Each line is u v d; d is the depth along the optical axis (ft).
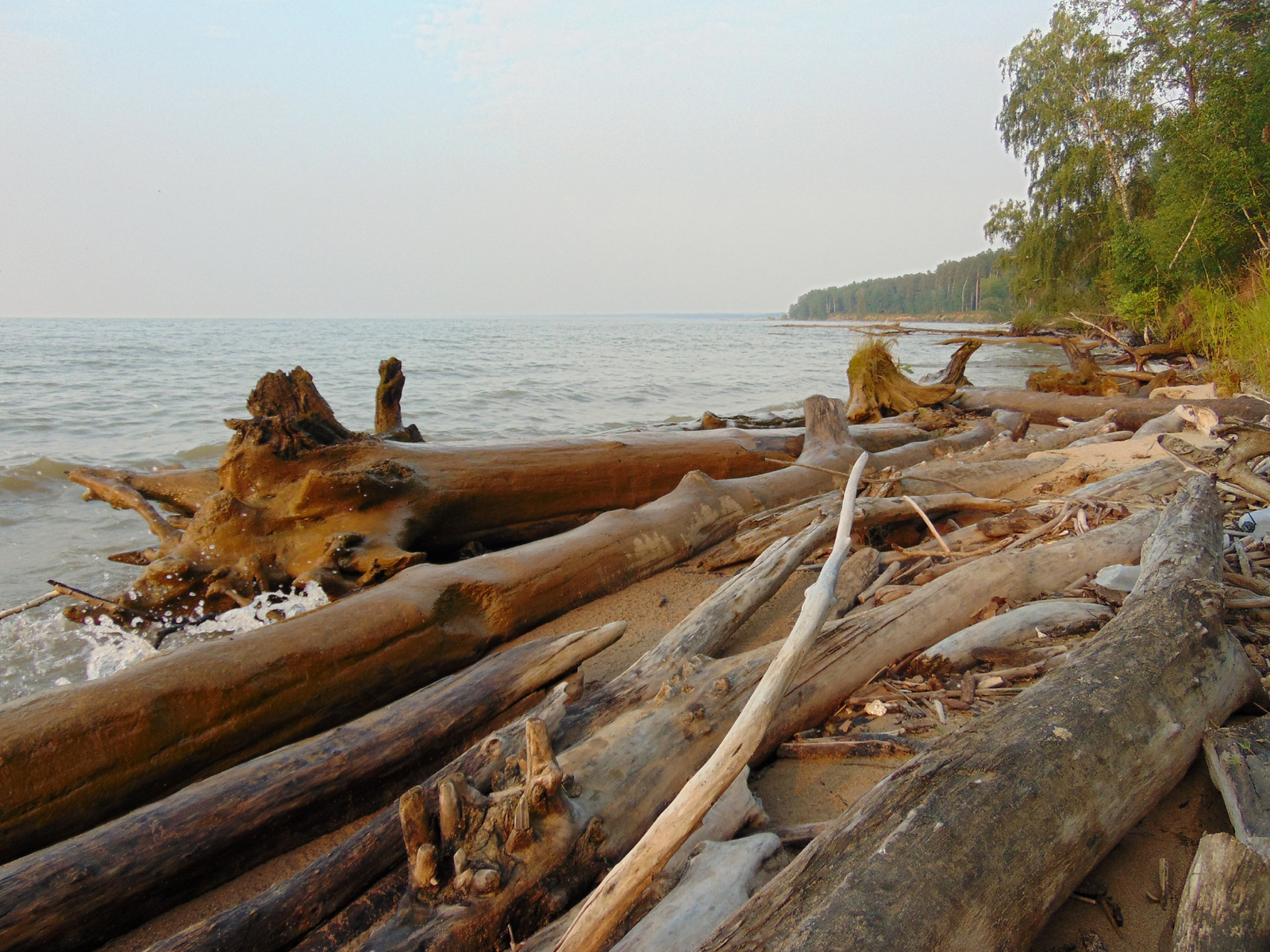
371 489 15.66
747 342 160.35
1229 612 11.01
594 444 20.49
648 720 8.48
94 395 47.29
